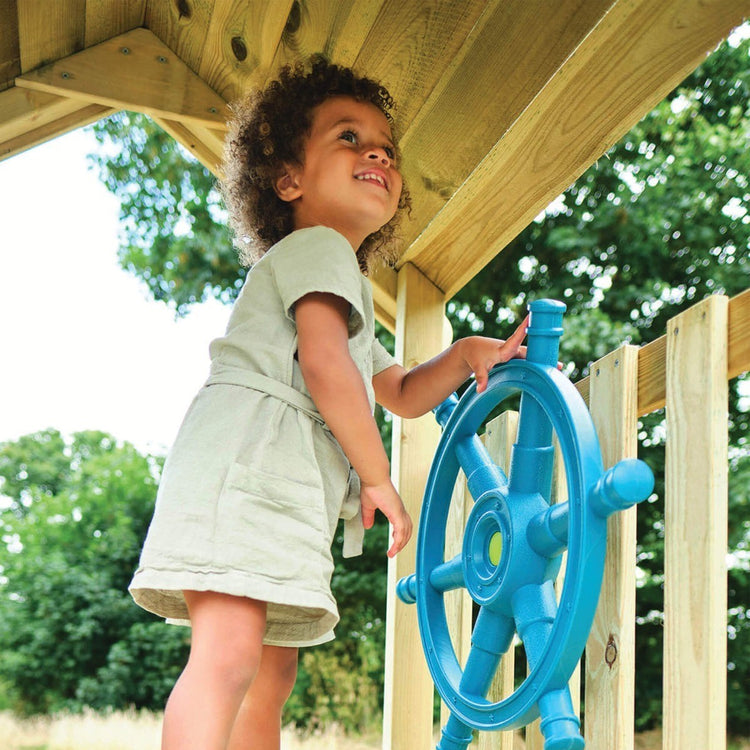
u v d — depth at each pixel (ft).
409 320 7.92
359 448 4.69
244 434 4.72
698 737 3.76
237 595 4.38
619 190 25.93
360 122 5.72
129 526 34.42
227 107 8.23
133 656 31.04
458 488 7.14
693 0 4.77
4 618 31.81
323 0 6.50
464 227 7.22
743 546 23.50
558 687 4.13
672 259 25.45
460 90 6.23
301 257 5.00
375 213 5.51
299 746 25.38
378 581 27.12
